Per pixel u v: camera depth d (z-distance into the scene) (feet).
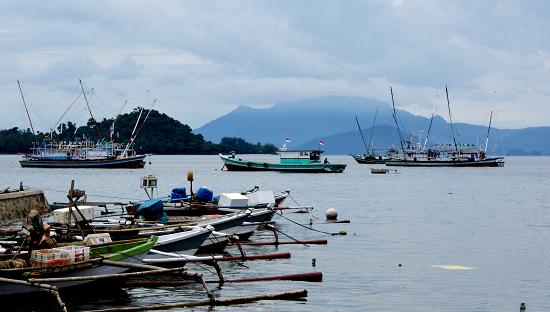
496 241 150.71
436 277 106.63
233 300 85.76
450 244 144.77
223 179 444.55
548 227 180.75
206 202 148.77
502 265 118.52
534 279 106.32
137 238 102.89
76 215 106.01
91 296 85.10
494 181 471.62
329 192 330.13
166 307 81.92
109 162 602.44
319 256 124.88
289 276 101.96
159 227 113.09
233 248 133.69
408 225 182.80
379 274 108.06
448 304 89.66
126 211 149.38
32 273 76.59
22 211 180.24
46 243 85.20
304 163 532.32
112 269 85.20
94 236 91.50
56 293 73.41
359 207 244.83
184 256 95.40
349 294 93.56
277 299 88.63
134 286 93.91
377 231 167.12
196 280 84.43
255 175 504.43
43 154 613.93
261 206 149.69
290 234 158.20
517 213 224.74
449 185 409.90
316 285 98.12
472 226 181.88
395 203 265.54
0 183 388.37
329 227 175.52
